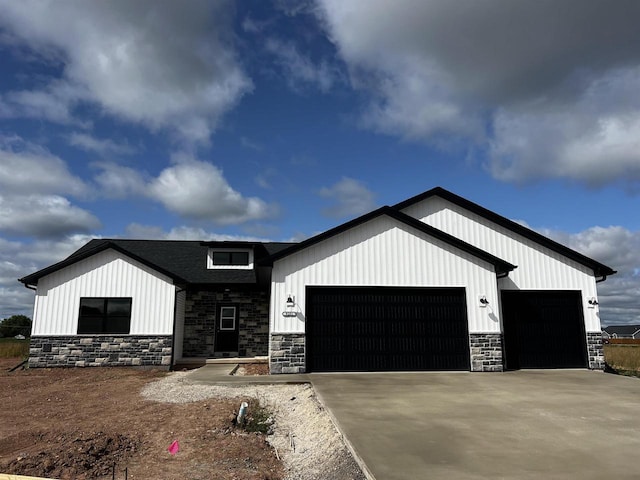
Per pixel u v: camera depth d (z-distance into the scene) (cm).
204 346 1753
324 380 1152
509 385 1073
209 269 1866
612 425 698
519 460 537
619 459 540
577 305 1486
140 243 2117
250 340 1783
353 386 1055
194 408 912
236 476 590
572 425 697
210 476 590
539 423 709
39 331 1491
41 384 1252
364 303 1355
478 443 604
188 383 1173
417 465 521
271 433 796
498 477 483
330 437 693
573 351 1451
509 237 1530
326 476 562
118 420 851
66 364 1484
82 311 1515
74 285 1524
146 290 1547
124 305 1532
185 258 1970
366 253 1371
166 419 848
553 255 1514
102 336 1503
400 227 1394
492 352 1352
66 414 913
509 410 801
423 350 1346
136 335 1516
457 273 1387
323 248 1362
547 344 1448
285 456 686
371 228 1388
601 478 479
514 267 1377
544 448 582
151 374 1404
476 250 1381
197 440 729
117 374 1395
